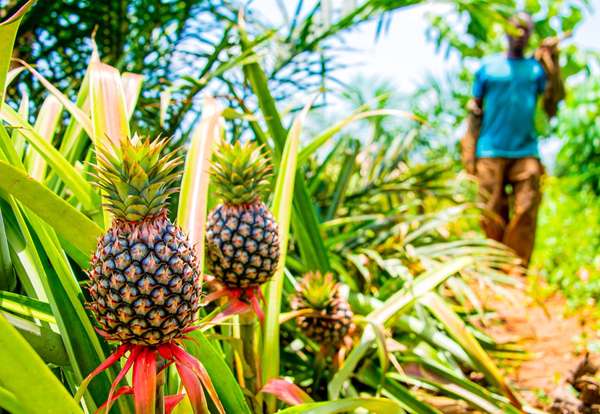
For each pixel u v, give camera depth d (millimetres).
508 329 2248
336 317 1262
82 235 726
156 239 655
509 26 1901
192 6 2008
